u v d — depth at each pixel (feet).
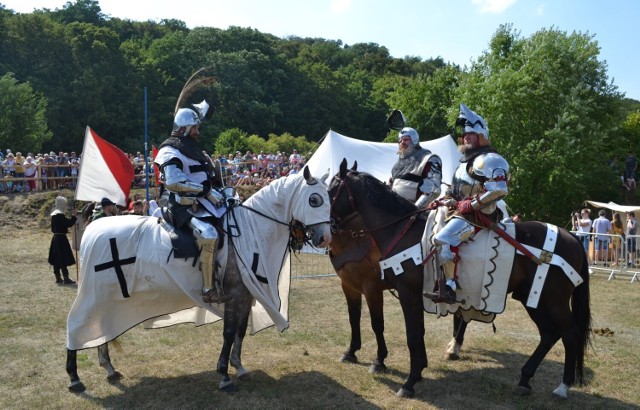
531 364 17.89
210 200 17.30
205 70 17.94
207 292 16.88
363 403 17.10
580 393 18.22
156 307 18.02
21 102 125.70
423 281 17.65
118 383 18.44
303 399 17.30
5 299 30.48
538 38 83.66
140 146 157.17
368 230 18.45
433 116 129.90
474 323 26.94
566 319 17.30
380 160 42.24
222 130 177.58
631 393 18.29
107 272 17.16
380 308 19.58
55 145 150.71
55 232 34.81
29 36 153.48
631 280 40.29
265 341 23.41
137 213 35.63
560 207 80.64
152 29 260.42
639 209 56.18
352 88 242.78
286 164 85.97
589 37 83.71
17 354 21.16
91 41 161.38
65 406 16.65
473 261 16.96
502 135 82.79
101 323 17.61
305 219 17.70
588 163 80.64
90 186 33.63
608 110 87.04
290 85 216.54
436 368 20.51
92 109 154.92
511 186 79.92
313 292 33.68
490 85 82.12
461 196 17.39
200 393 17.61
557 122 79.77
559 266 16.96
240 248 17.40
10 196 66.18
